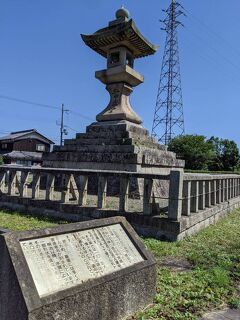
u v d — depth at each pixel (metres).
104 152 10.88
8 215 8.25
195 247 6.10
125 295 3.27
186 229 6.84
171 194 6.49
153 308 3.50
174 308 3.57
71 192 8.83
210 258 5.40
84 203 7.80
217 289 4.11
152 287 3.66
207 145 37.41
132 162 10.02
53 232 3.03
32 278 2.58
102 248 3.33
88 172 7.72
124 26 11.53
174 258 5.38
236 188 14.17
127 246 3.61
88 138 11.84
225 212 10.91
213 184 9.86
